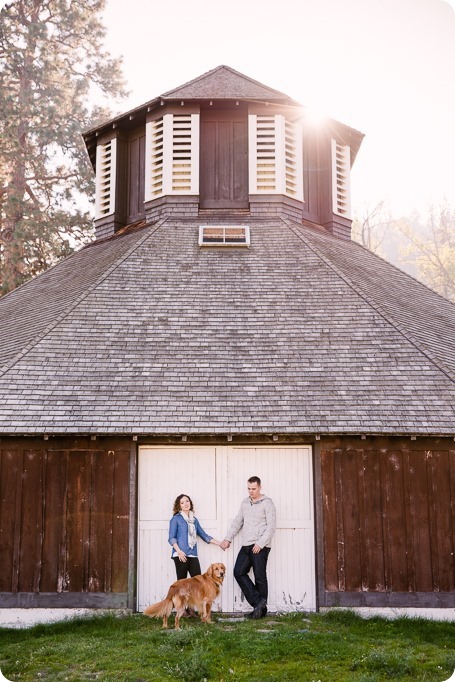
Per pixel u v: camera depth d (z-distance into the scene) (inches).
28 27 1032.2
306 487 389.4
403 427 368.5
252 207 575.8
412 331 445.7
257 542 359.3
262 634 317.7
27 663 287.7
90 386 387.2
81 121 1058.7
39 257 978.7
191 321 438.3
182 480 389.7
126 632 331.3
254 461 391.9
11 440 380.2
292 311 449.1
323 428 366.9
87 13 1091.3
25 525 374.9
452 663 282.4
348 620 350.9
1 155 976.3
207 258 505.0
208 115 600.4
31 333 438.9
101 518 377.1
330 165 629.6
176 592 329.7
